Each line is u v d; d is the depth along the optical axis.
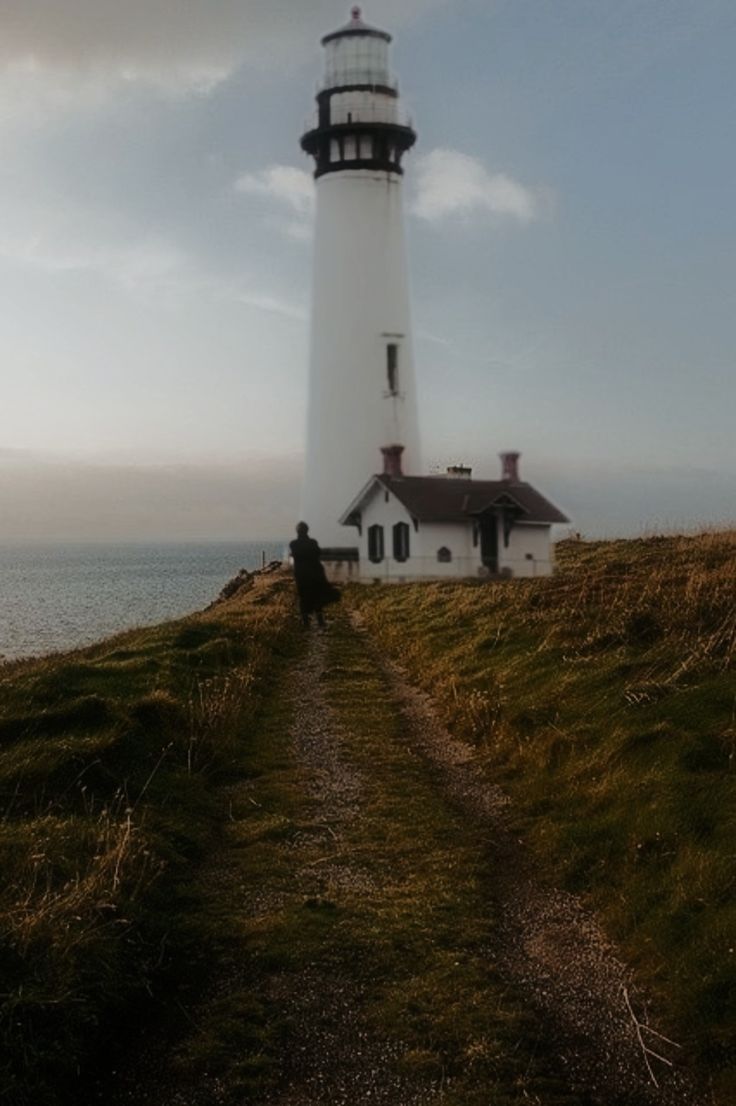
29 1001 7.26
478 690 16.25
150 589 97.44
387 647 23.22
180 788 12.29
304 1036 7.63
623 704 13.13
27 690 14.64
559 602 20.38
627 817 10.41
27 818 10.74
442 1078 7.14
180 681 16.88
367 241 47.78
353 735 15.40
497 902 9.73
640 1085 7.07
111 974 8.00
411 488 42.88
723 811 9.77
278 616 26.36
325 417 48.03
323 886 9.99
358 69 47.56
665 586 19.56
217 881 10.16
